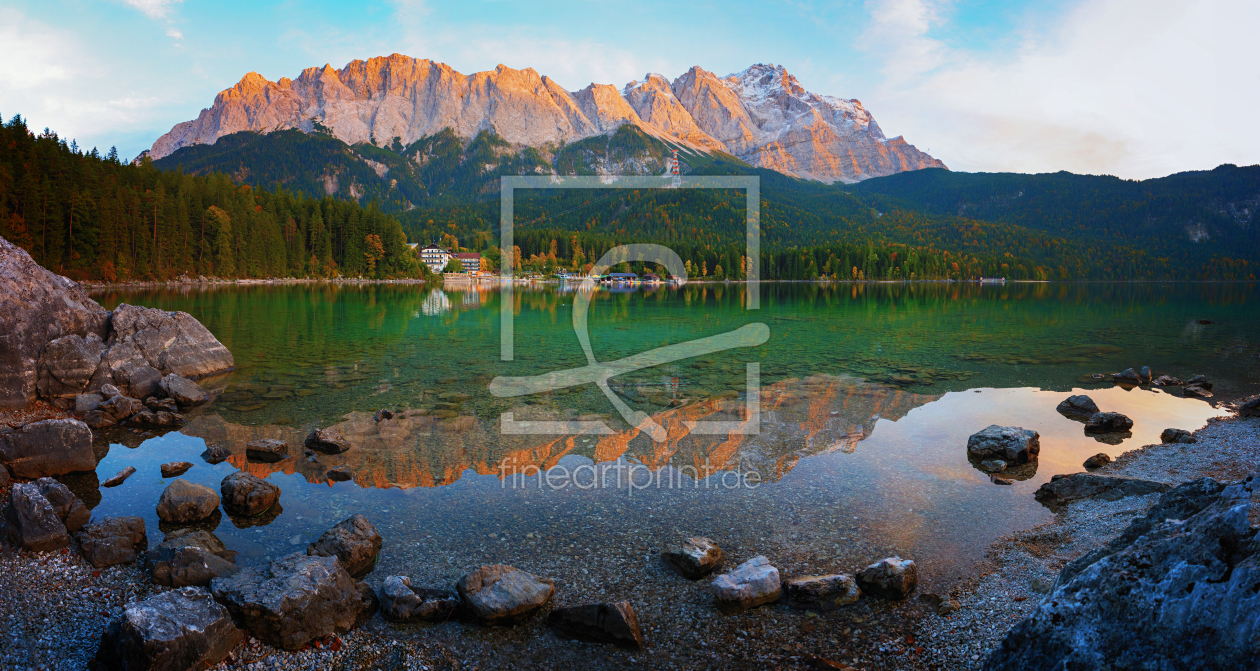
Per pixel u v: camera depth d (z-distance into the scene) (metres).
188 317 19.88
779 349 27.66
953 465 10.86
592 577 7.00
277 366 21.47
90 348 16.25
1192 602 3.79
